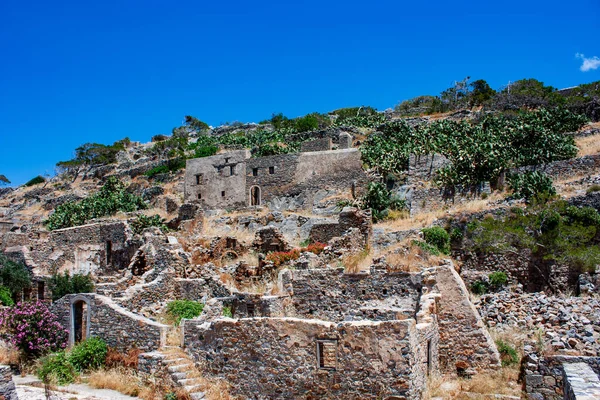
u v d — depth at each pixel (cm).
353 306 2508
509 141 6312
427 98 12412
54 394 2059
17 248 4522
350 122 10606
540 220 3394
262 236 3925
